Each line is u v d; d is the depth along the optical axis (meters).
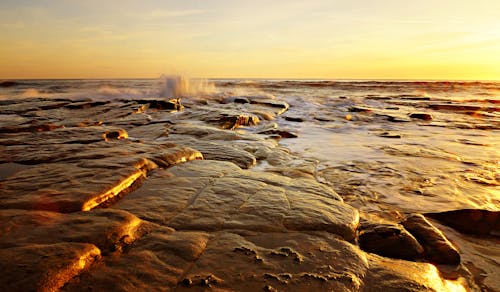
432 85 57.06
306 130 10.44
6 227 2.45
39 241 2.25
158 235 2.57
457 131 10.40
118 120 10.05
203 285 1.95
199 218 2.96
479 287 2.46
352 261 2.36
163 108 13.92
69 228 2.48
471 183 4.97
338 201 3.67
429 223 3.31
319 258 2.36
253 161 5.85
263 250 2.44
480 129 10.87
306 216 3.10
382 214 3.78
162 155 4.93
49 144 5.74
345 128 10.95
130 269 2.07
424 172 5.55
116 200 3.36
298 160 6.28
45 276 1.83
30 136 6.52
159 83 23.14
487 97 27.56
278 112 14.67
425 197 4.36
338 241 2.66
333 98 23.30
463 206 4.05
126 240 2.43
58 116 11.07
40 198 3.04
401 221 3.45
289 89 40.16
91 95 21.62
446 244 2.87
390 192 4.54
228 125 10.32
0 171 4.10
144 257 2.22
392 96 27.72
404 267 2.36
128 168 4.06
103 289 1.87
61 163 4.39
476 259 2.87
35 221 2.58
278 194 3.70
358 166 5.90
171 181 4.03
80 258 2.05
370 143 8.20
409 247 2.79
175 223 2.84
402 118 13.06
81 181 3.55
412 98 24.50
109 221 2.63
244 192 3.70
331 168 5.75
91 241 2.29
